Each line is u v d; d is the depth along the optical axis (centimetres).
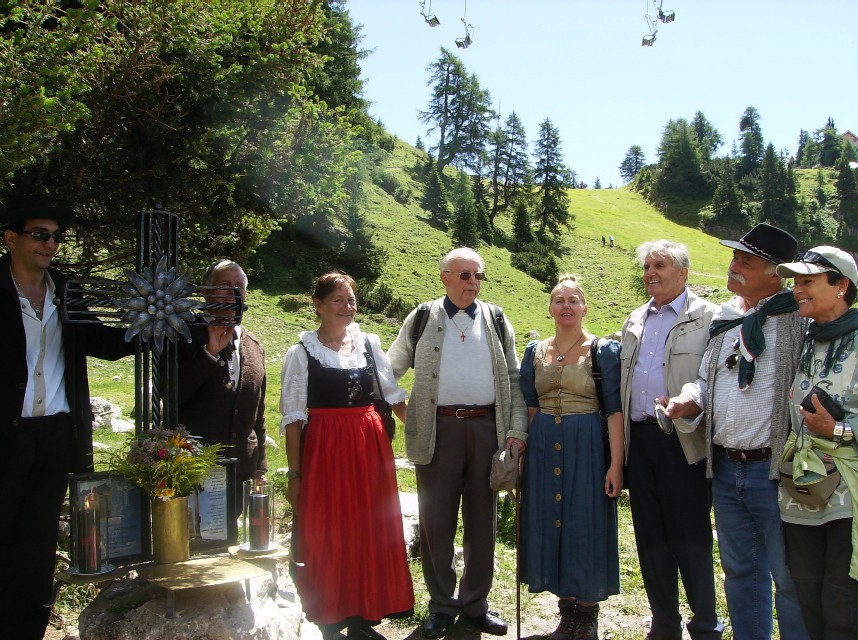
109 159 545
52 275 399
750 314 405
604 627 507
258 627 342
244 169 629
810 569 355
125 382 1855
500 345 501
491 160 9838
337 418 458
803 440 356
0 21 411
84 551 343
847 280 357
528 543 481
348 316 473
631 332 470
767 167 13862
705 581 440
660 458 448
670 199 13825
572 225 9519
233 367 458
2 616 375
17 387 371
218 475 380
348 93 3691
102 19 477
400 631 493
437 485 487
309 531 448
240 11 585
